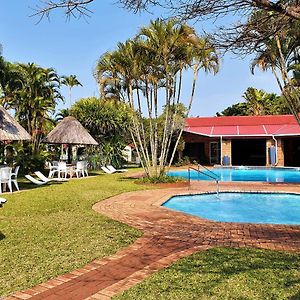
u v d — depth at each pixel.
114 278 6.49
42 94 36.88
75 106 43.75
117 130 42.34
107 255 7.94
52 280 6.41
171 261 7.42
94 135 42.06
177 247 8.62
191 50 21.23
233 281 6.04
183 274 6.48
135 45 22.86
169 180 23.98
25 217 12.40
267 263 7.07
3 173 19.22
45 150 37.09
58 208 14.32
